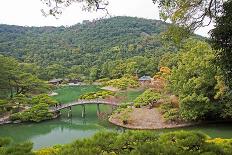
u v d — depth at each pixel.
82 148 8.96
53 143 35.94
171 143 9.66
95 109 60.94
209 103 39.72
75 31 186.50
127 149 9.42
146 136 9.84
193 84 39.59
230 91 15.59
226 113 38.88
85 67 118.31
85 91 89.38
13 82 61.88
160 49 117.19
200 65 38.41
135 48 132.38
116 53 129.88
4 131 43.38
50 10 11.52
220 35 10.78
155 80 66.69
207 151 9.53
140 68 94.75
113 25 187.62
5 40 157.12
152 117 43.16
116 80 84.31
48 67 109.69
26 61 120.75
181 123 41.19
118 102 55.38
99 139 9.52
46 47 147.25
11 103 55.00
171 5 12.38
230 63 11.09
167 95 47.09
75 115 54.91
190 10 12.35
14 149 8.92
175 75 42.78
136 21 194.75
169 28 12.76
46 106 51.72
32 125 46.94
